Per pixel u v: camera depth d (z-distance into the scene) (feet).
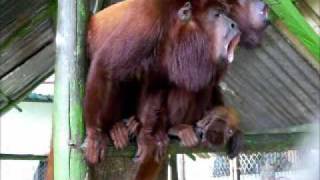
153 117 8.07
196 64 8.07
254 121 15.93
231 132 8.38
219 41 7.95
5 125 43.01
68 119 6.29
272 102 14.33
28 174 43.52
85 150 6.52
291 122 14.93
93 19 8.28
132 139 7.93
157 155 7.95
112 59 7.47
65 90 6.35
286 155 19.01
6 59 14.82
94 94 7.25
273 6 2.82
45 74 17.84
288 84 12.89
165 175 10.64
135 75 7.94
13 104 18.38
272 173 19.85
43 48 15.10
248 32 8.52
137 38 7.65
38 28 13.60
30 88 18.33
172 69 8.09
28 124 43.14
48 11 12.73
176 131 8.29
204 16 8.11
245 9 8.41
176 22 8.07
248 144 8.49
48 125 43.19
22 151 42.75
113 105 7.52
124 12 7.95
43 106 43.34
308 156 2.95
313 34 2.65
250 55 12.15
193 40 8.06
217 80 8.44
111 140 7.59
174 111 8.32
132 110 8.37
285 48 11.03
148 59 7.98
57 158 6.25
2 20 12.58
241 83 14.07
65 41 6.48
